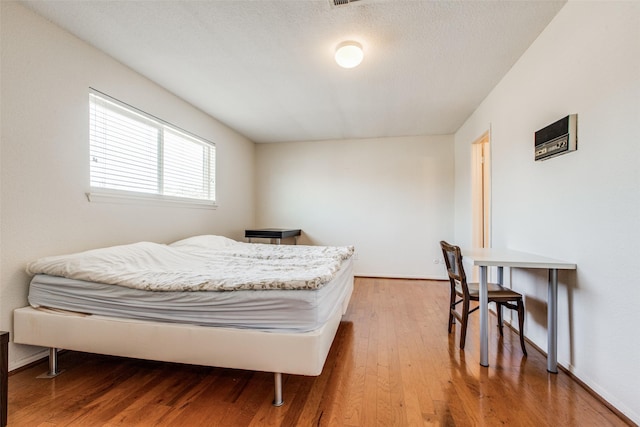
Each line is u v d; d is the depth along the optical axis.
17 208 1.77
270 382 1.71
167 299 1.62
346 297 2.73
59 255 1.95
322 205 4.88
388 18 1.85
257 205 5.11
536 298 2.15
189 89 2.94
